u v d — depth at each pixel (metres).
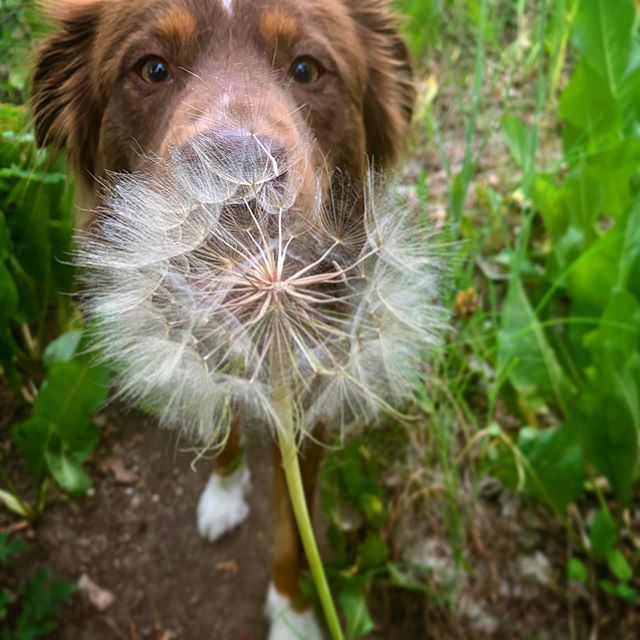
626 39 0.45
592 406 0.41
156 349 0.22
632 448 0.41
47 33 0.35
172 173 0.23
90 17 0.34
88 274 0.29
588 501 0.47
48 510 0.45
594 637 0.43
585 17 0.44
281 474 0.36
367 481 0.41
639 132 0.46
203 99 0.26
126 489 0.46
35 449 0.40
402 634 0.43
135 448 0.47
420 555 0.44
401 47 0.39
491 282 0.48
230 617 0.43
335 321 0.24
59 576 0.44
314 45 0.30
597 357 0.41
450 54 0.59
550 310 0.48
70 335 0.38
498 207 0.49
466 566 0.43
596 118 0.45
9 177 0.36
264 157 0.22
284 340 0.22
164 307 0.22
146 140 0.30
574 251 0.46
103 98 0.32
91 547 0.45
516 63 0.57
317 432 0.33
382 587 0.43
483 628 0.43
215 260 0.22
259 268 0.21
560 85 0.61
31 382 0.45
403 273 0.23
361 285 0.24
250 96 0.26
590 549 0.44
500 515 0.46
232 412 0.24
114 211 0.24
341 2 0.35
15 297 0.36
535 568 0.45
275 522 0.46
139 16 0.30
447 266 0.28
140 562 0.45
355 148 0.33
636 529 0.46
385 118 0.37
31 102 0.36
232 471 0.44
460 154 0.57
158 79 0.30
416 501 0.45
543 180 0.46
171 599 0.44
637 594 0.44
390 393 0.26
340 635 0.27
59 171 0.36
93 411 0.38
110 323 0.24
